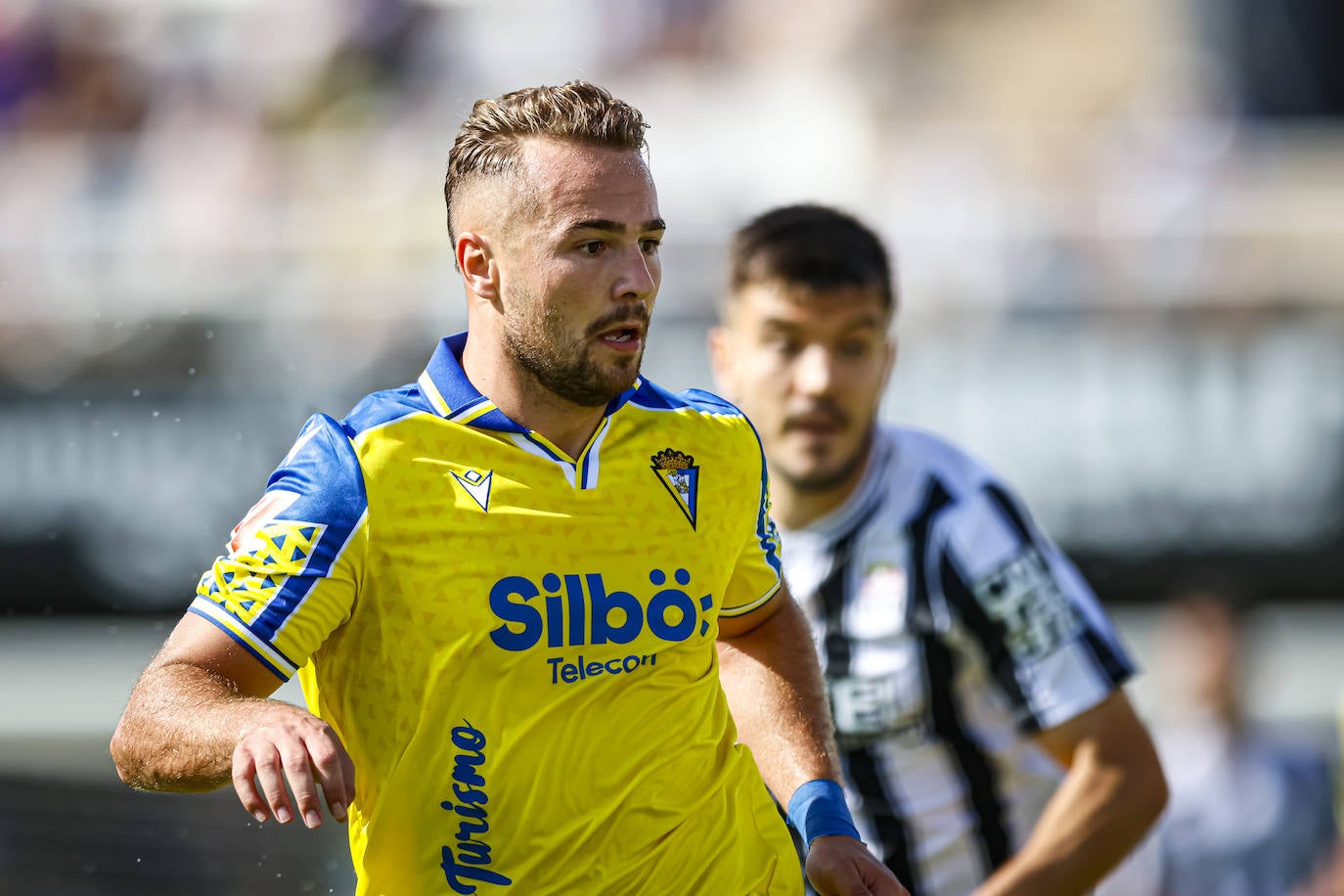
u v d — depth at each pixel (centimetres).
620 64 4294
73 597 2956
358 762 881
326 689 892
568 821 869
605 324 871
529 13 4225
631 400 941
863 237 1324
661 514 912
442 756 860
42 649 2903
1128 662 1248
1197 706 2323
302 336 3086
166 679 824
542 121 883
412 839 870
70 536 2950
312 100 3978
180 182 3619
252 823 1609
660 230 898
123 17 4009
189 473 2988
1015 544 1266
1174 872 2286
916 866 1265
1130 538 3152
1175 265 3291
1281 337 3222
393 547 858
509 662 859
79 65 3934
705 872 902
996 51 4466
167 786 813
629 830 880
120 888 1662
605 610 880
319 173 3641
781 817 972
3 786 1872
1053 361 3216
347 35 4062
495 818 862
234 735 776
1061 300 3256
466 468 875
